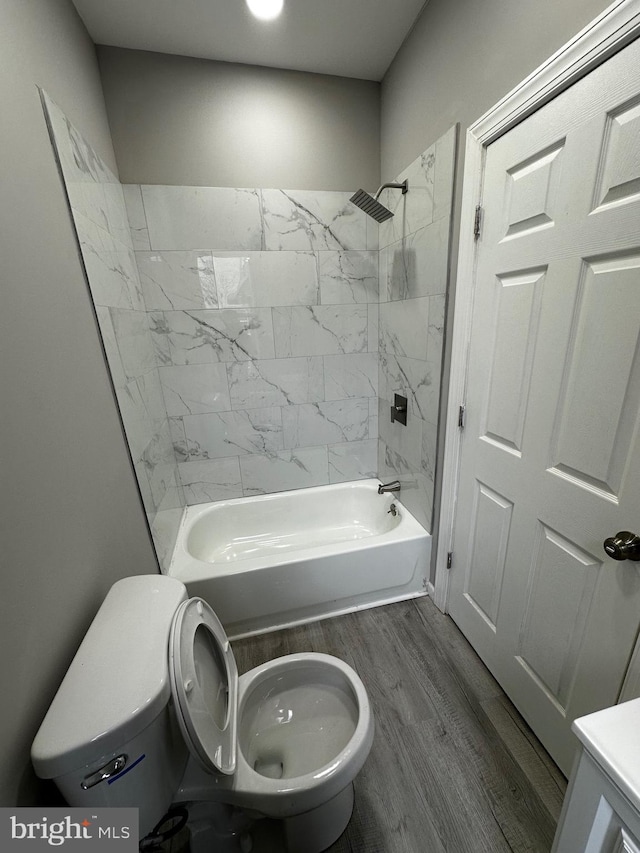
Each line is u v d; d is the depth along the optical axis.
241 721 1.04
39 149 0.90
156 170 1.69
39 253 0.85
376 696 1.35
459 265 1.31
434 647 1.55
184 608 0.84
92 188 1.26
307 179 1.86
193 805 0.88
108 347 1.23
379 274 2.08
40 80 0.97
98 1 1.29
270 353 2.07
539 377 1.02
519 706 1.25
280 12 1.37
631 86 0.71
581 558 0.94
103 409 1.14
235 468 2.21
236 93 1.68
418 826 1.00
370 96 1.83
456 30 1.20
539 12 0.88
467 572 1.51
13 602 0.62
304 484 2.36
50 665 0.72
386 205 1.88
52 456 0.81
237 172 1.77
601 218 0.79
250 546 2.22
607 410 0.83
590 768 0.53
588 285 0.85
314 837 0.93
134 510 1.32
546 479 1.03
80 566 0.88
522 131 0.99
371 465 2.44
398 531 1.82
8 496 0.64
